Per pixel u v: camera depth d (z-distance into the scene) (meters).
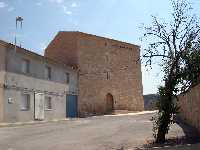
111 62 46.88
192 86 18.00
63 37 44.00
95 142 16.92
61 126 24.86
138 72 51.19
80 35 43.19
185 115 24.59
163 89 15.63
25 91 29.64
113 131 20.91
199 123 18.19
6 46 27.05
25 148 15.80
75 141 17.42
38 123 28.64
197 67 15.44
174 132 19.00
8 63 27.38
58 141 17.55
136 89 50.50
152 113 40.41
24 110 29.33
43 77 33.03
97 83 44.22
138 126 23.16
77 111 40.25
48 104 34.06
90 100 42.75
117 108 46.88
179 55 15.48
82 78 42.06
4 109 26.58
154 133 17.30
